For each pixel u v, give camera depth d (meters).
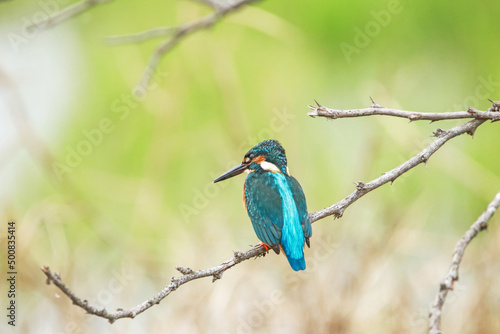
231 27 15.88
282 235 7.61
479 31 16.89
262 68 15.96
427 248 12.70
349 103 16.47
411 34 16.77
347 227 12.09
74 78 16.91
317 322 10.80
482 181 14.45
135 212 13.98
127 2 17.31
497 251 11.59
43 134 16.17
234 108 14.23
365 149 13.23
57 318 11.36
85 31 17.27
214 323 11.10
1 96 12.29
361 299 11.10
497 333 10.85
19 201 14.23
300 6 16.70
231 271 11.80
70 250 12.84
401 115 5.89
